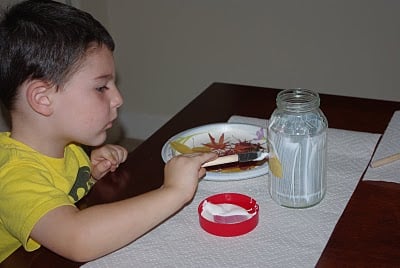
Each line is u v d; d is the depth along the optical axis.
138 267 0.83
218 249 0.86
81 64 0.97
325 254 0.83
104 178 1.08
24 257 0.88
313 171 0.93
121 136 2.85
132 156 1.15
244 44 2.50
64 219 0.86
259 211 0.94
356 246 0.85
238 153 1.07
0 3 1.96
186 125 1.26
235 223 0.88
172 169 0.94
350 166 1.07
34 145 1.04
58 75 0.96
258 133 1.18
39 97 0.97
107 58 1.00
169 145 1.15
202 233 0.90
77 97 0.98
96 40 0.99
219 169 1.08
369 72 2.37
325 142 0.94
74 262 0.86
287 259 0.83
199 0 2.49
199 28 2.54
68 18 0.99
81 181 1.12
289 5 2.37
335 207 0.95
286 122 0.93
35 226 0.87
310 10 2.35
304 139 0.91
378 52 2.32
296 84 2.49
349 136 1.16
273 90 1.41
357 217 0.92
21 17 0.99
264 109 1.31
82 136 1.02
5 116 1.97
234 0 2.44
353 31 2.32
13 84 0.99
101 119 1.01
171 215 0.94
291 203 0.95
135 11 2.62
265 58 2.49
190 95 2.70
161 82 2.72
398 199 0.96
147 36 2.65
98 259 0.85
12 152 1.01
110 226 0.85
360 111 1.28
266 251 0.85
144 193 0.99
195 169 0.94
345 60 2.38
